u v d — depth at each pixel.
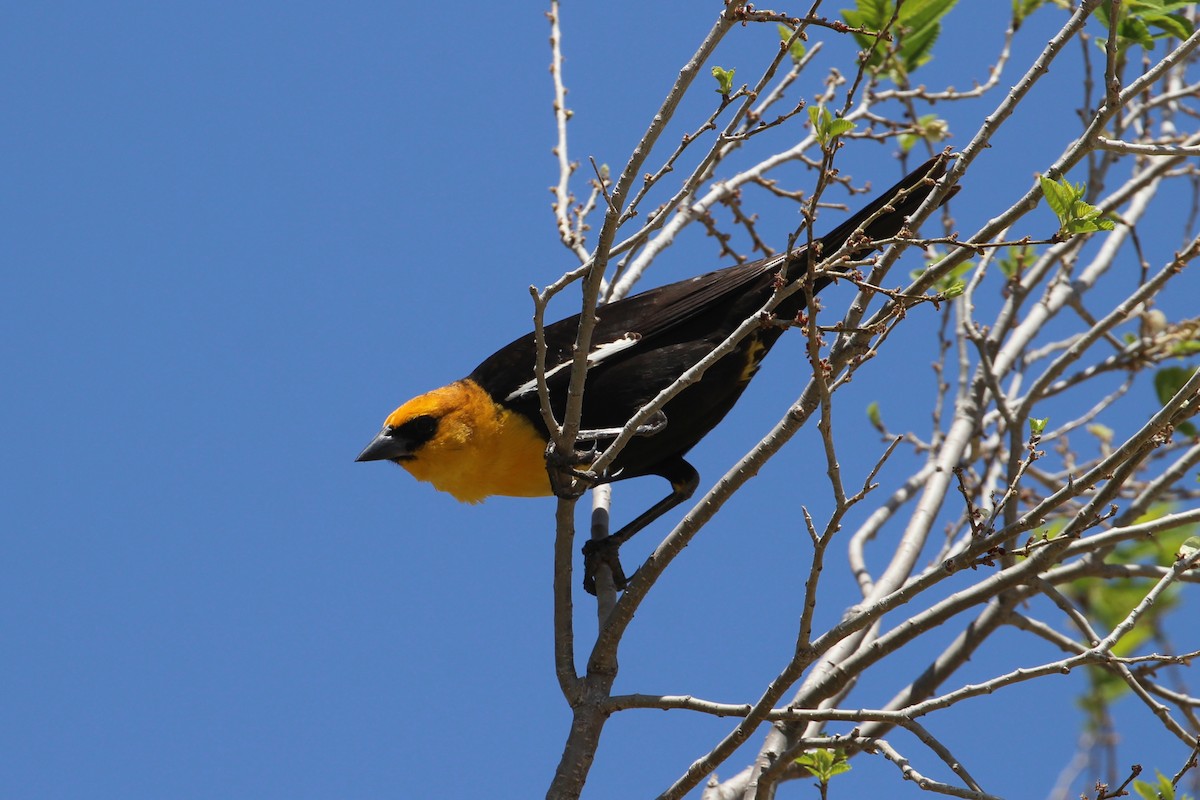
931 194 8.33
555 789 8.96
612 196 7.94
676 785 8.53
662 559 9.20
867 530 12.62
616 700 9.08
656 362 11.23
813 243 7.39
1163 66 7.92
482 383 11.62
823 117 7.22
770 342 11.43
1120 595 13.13
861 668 9.16
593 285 8.27
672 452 11.85
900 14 13.03
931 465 13.12
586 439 9.84
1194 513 8.22
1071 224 7.51
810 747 8.28
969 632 11.41
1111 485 7.51
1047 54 8.12
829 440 7.54
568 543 9.52
